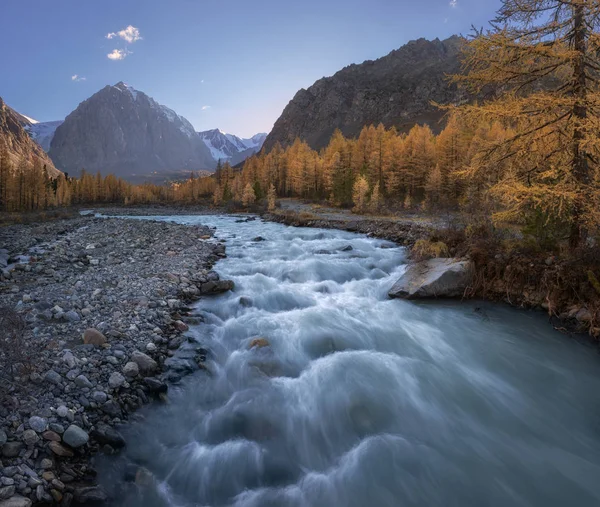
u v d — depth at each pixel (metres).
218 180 127.44
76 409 5.27
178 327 8.54
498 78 10.82
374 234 24.45
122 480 4.58
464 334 9.09
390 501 4.59
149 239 21.75
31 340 6.88
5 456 4.25
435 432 5.83
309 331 8.98
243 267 14.91
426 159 62.66
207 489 4.70
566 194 8.98
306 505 4.51
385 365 7.61
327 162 78.62
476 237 12.30
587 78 9.94
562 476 5.02
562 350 8.31
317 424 5.90
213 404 6.21
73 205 105.75
